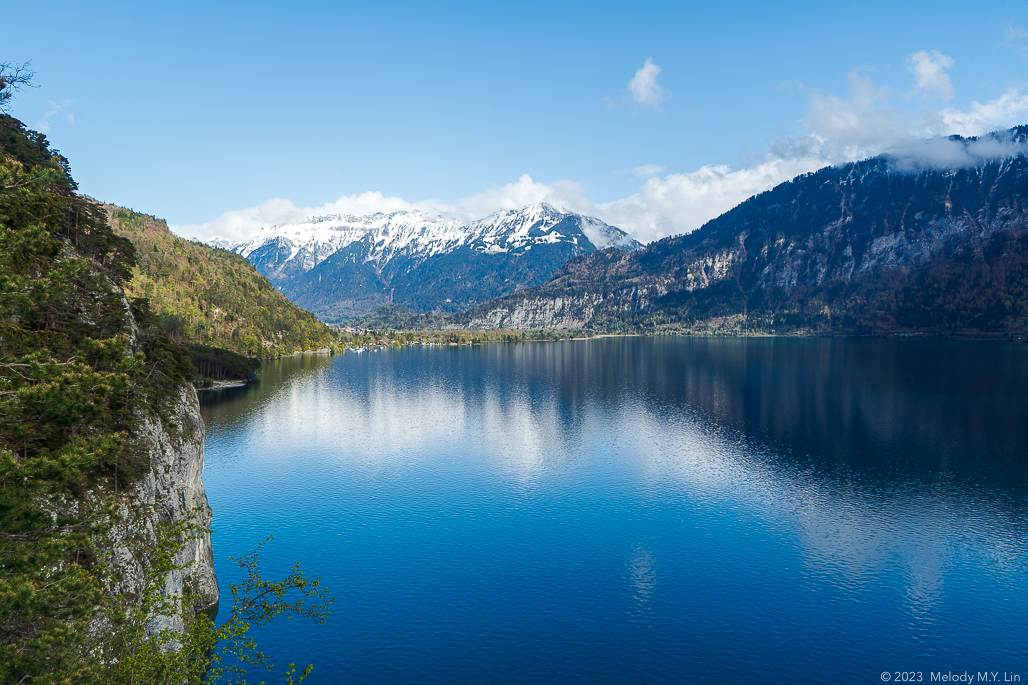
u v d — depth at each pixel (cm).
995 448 16462
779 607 8344
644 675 6944
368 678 6844
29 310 3269
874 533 10769
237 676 6781
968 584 8956
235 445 16638
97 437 3391
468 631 7712
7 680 2831
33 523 3103
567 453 16325
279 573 9106
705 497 12700
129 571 4822
